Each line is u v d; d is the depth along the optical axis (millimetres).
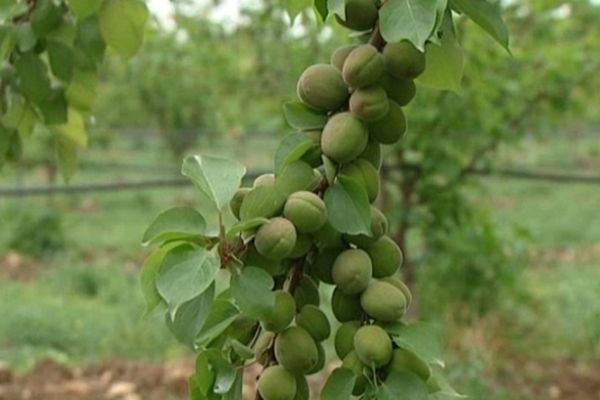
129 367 8406
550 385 8023
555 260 15023
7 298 12023
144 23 2561
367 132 1733
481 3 1793
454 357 7520
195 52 8102
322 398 1645
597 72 6812
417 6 1629
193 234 1605
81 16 2381
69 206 21719
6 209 16562
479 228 7297
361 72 1698
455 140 6496
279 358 1664
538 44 6957
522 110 6863
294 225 1636
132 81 13250
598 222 19484
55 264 15109
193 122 18875
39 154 17953
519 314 9000
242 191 1721
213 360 1644
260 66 7621
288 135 1723
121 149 26547
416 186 6680
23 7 2578
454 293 7648
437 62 1862
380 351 1630
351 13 1757
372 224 1723
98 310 11273
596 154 26969
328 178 1690
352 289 1682
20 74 2621
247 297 1581
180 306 1601
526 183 24781
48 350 9312
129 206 22031
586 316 9516
